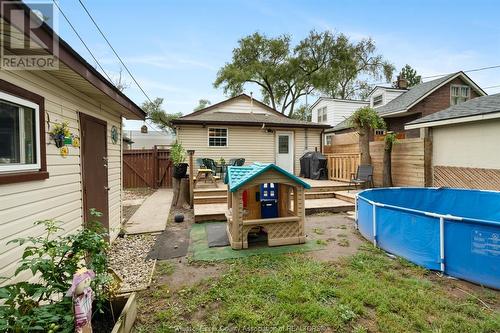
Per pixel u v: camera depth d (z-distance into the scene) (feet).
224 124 34.35
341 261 11.59
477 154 21.34
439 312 7.86
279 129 37.27
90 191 12.27
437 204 18.29
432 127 25.02
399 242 12.10
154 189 36.45
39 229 8.14
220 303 8.49
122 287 9.50
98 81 9.86
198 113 42.19
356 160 28.07
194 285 9.70
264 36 75.15
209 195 23.59
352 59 75.25
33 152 7.93
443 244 10.47
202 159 31.27
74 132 10.68
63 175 9.75
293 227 14.10
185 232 16.61
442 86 42.73
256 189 15.48
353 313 7.75
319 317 7.60
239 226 13.37
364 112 28.40
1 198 6.52
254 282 9.68
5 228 6.64
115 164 16.42
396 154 27.25
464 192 17.08
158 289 9.46
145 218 19.86
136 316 7.63
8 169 6.82
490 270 9.37
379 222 13.32
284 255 12.41
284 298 8.57
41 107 8.23
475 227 9.71
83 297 5.37
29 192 7.68
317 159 32.24
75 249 6.39
